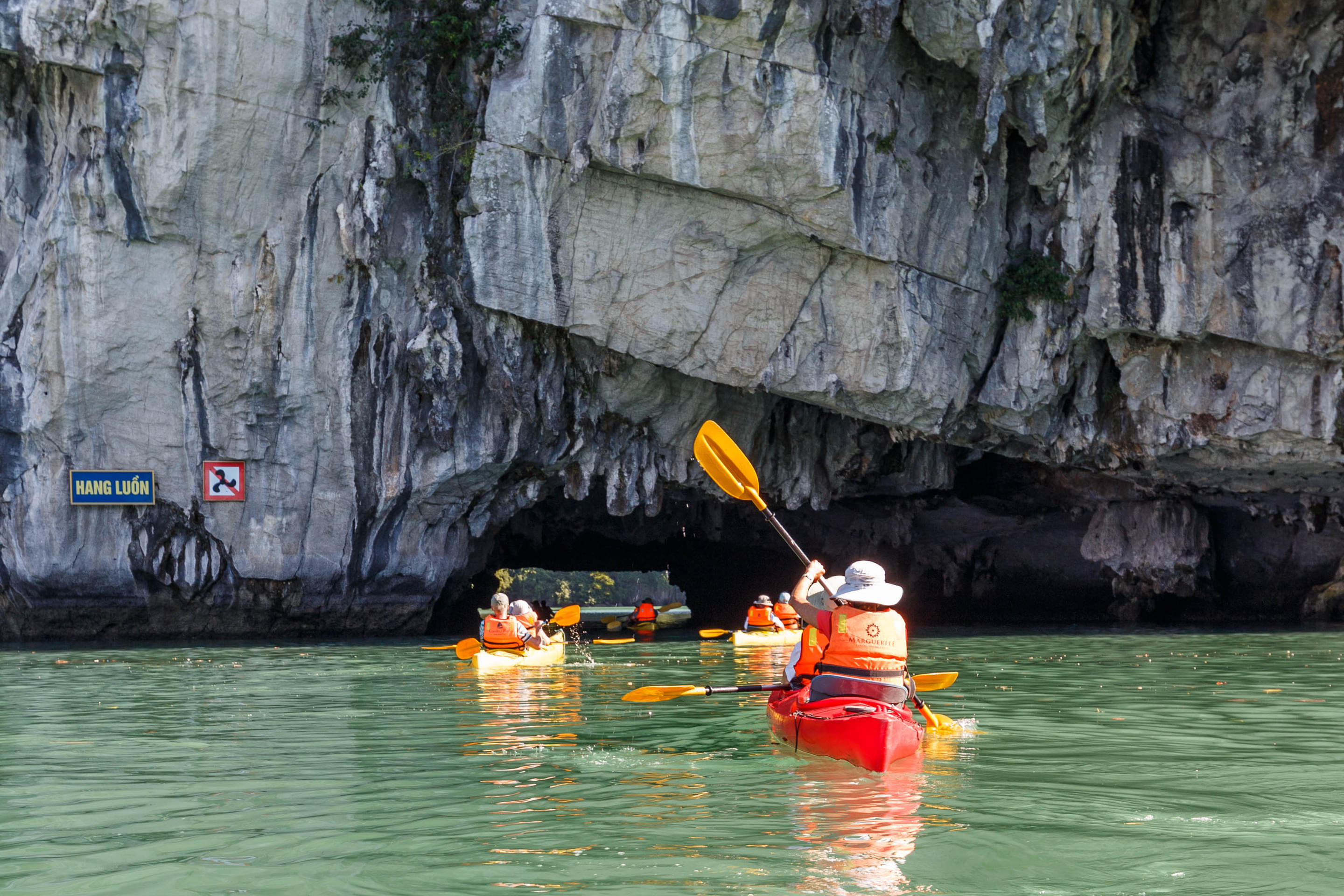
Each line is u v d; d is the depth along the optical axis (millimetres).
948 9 15391
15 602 17859
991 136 15836
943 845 4105
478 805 4859
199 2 17047
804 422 20891
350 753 6379
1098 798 4977
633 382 19094
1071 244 17641
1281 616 24500
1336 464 18297
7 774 5797
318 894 3564
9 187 17734
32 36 16469
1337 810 4754
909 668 12242
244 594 18484
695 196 16766
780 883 3621
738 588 30109
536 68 16672
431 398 18562
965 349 17922
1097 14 16172
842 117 16000
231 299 17922
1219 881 3668
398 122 17781
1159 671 11703
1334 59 16797
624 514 19906
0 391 17406
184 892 3609
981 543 27828
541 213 17203
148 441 17875
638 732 7090
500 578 53750
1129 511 24125
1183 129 17688
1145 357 18344
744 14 15477
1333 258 16938
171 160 17234
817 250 17031
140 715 8312
